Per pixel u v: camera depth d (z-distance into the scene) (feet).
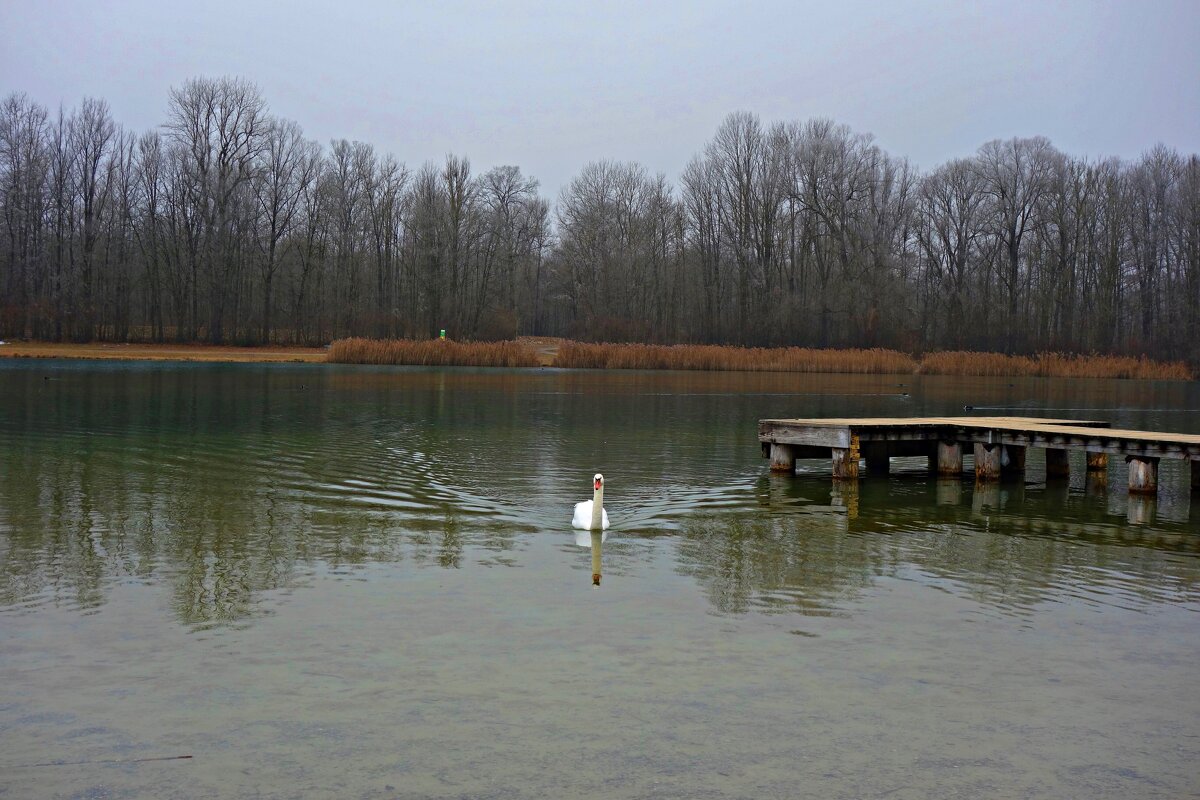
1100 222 237.45
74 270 222.48
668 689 25.04
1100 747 22.36
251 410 96.37
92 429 77.77
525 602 32.27
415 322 234.17
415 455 67.26
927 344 223.92
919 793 20.16
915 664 27.17
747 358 195.00
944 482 62.34
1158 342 215.51
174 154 232.12
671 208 275.80
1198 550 42.32
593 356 191.83
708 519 47.80
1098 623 31.24
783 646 28.43
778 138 241.76
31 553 37.65
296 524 43.80
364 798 19.54
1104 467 64.90
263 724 22.65
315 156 242.37
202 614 30.45
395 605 31.68
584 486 56.75
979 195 244.01
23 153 223.92
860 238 228.84
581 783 20.22
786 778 20.66
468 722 22.90
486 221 261.24
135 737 21.94
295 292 245.45
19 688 24.43
